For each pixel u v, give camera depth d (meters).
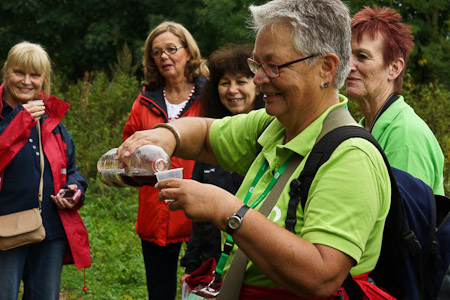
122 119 10.43
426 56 15.91
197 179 3.74
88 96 11.13
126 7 17.31
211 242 3.67
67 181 4.15
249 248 1.69
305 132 1.92
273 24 1.86
